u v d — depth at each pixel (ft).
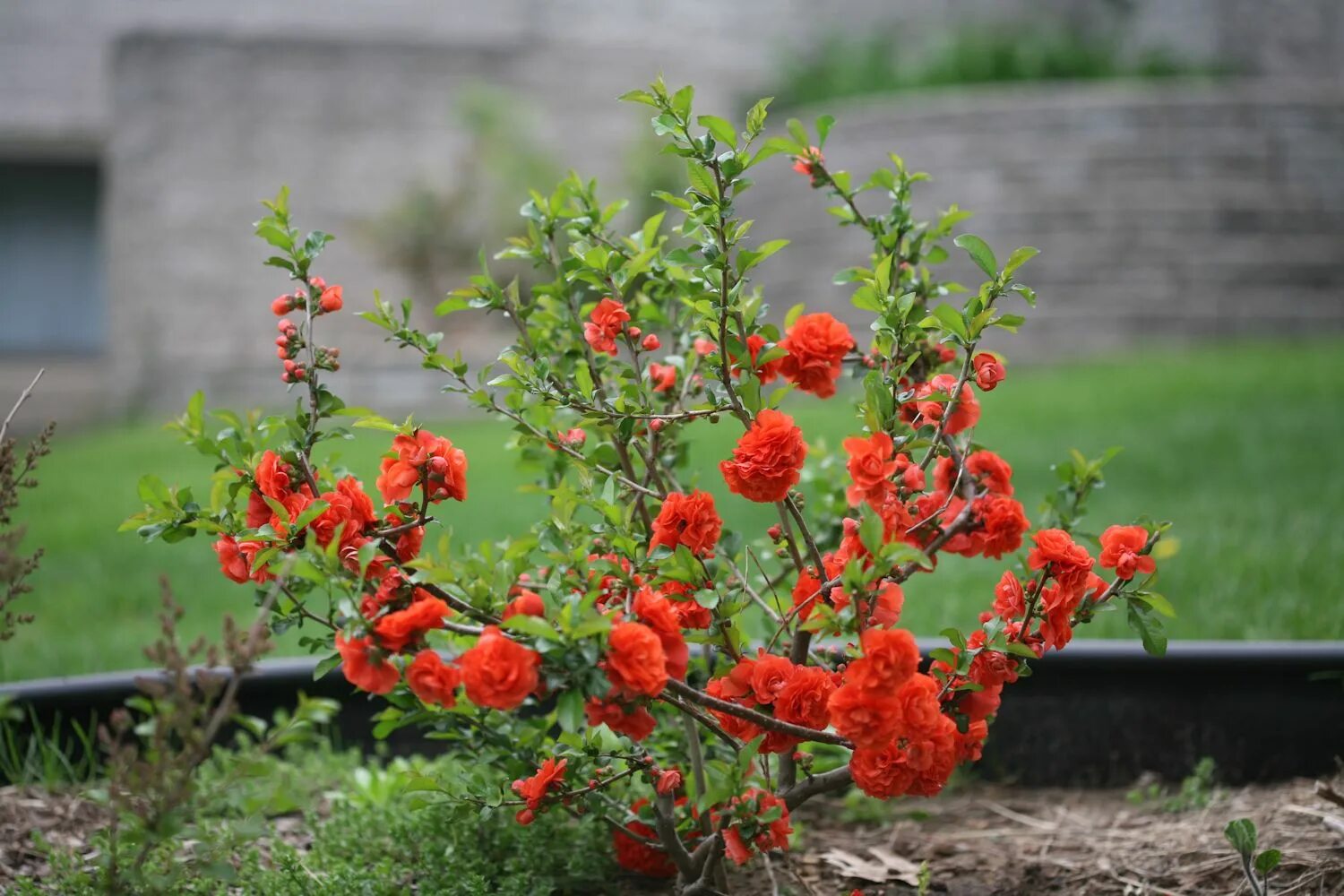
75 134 45.24
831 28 45.32
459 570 6.14
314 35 37.47
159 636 12.77
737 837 6.57
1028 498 17.03
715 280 6.81
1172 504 16.74
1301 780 9.52
